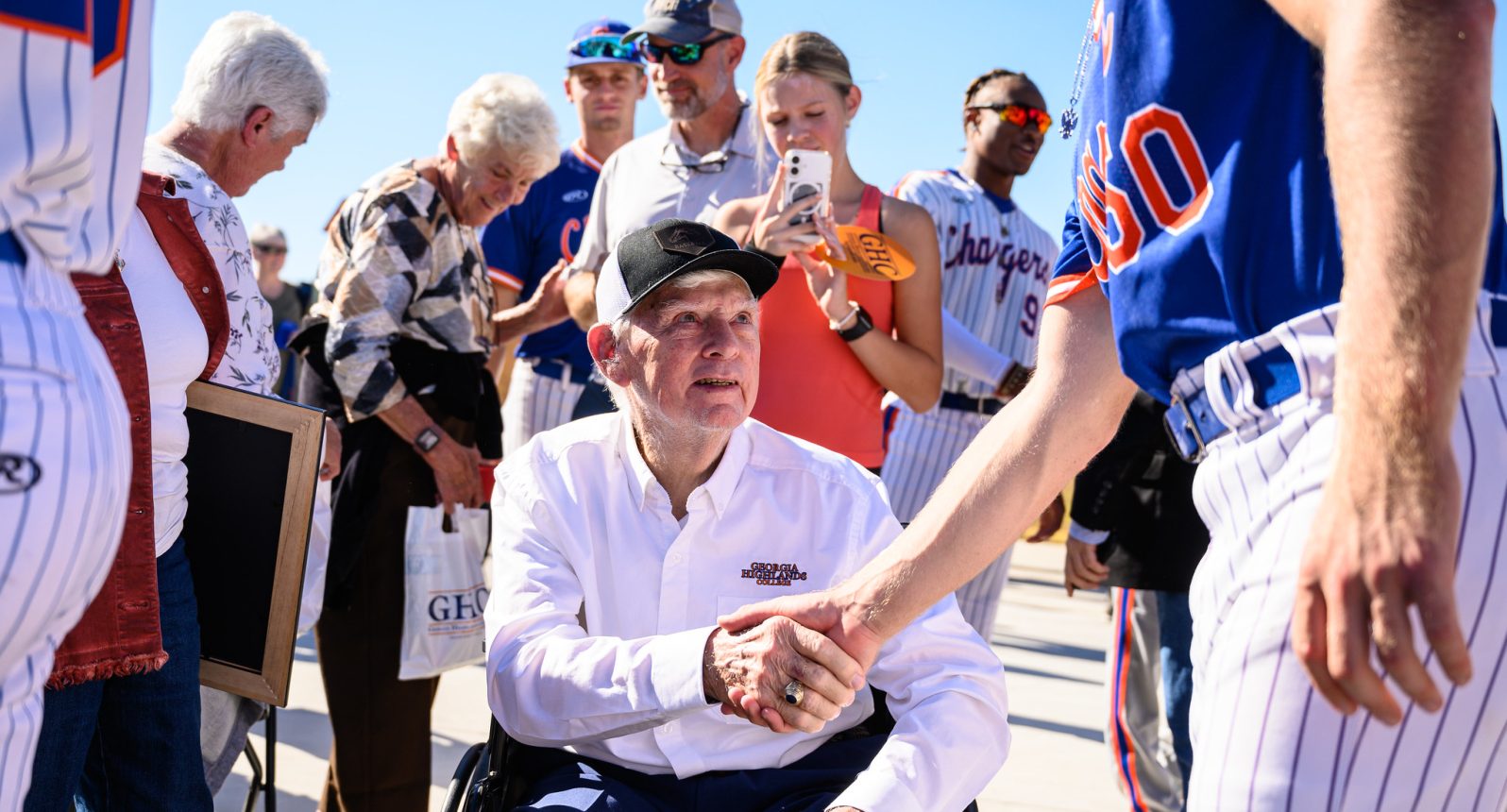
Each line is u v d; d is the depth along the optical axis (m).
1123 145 1.44
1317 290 1.29
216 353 2.59
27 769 1.27
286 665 2.55
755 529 2.29
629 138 5.21
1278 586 1.27
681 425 2.22
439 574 3.33
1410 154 1.03
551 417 4.90
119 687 2.43
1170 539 3.38
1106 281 1.58
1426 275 1.02
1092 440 1.69
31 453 1.12
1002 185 4.66
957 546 1.72
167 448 2.42
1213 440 1.39
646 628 2.29
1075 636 7.27
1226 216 1.35
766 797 2.13
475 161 3.53
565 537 2.29
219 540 2.59
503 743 2.20
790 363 3.40
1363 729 1.22
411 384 3.41
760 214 3.37
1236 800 1.28
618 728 2.08
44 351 1.15
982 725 2.11
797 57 3.49
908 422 4.31
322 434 2.52
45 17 1.15
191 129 2.90
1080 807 4.13
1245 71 1.35
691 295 2.21
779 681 1.88
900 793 2.00
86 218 1.28
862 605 1.81
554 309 4.36
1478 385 1.21
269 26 2.95
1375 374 1.03
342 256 3.46
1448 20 1.04
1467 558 1.18
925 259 3.56
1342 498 1.04
